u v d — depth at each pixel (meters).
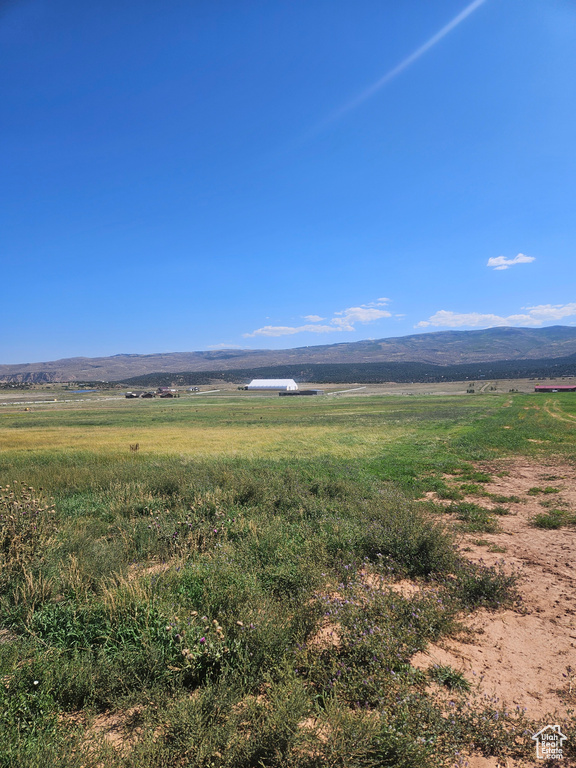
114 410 78.25
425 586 5.68
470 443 22.66
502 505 10.70
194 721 2.89
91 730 3.09
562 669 3.91
